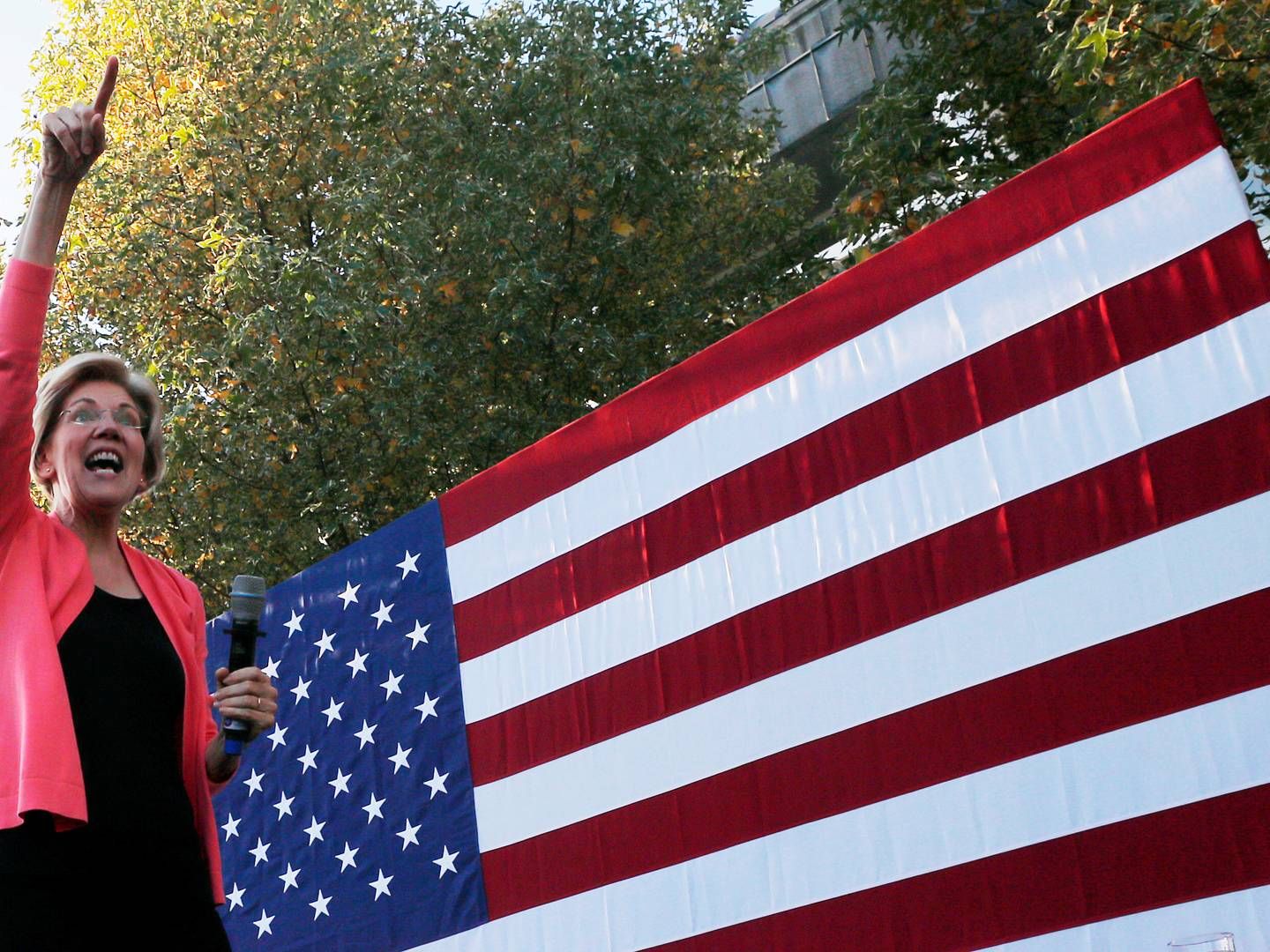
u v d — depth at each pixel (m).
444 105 11.59
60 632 2.01
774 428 4.47
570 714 4.95
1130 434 3.65
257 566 10.58
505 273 10.48
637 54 11.59
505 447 10.73
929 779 3.88
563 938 4.78
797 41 15.16
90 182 10.66
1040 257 3.90
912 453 4.10
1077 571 3.68
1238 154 7.43
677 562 4.69
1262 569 3.36
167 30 11.12
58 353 10.90
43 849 1.89
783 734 4.26
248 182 10.95
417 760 5.46
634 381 11.15
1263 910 3.23
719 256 12.45
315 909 5.70
